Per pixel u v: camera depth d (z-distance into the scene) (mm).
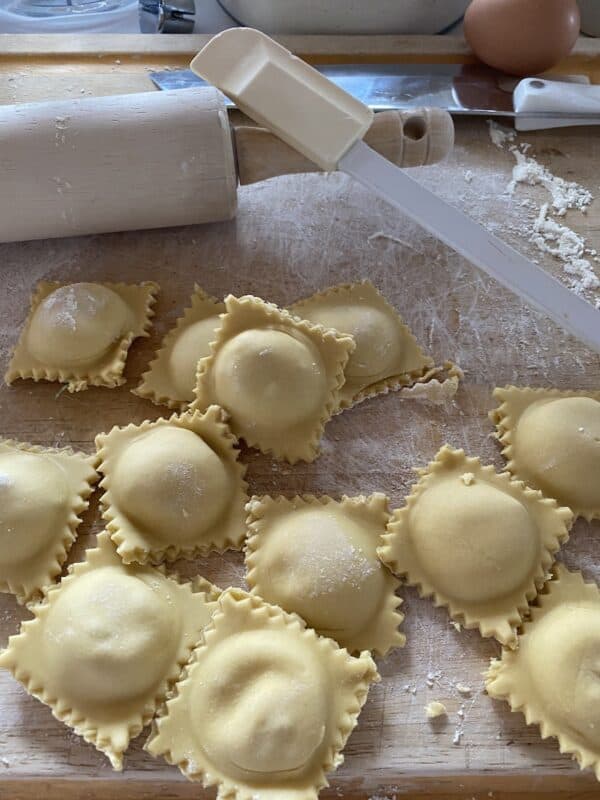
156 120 284
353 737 240
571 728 234
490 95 337
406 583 261
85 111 285
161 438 268
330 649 240
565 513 261
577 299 266
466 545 252
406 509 266
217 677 234
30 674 239
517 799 249
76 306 286
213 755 229
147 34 358
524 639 248
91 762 236
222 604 246
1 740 238
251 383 267
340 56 353
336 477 279
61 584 251
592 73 355
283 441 276
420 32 369
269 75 271
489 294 307
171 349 293
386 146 296
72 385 287
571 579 259
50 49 348
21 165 282
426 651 252
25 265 312
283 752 224
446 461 271
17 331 301
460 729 241
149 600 245
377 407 289
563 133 339
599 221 320
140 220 305
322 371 277
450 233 270
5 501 253
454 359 296
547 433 272
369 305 298
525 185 327
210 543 264
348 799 248
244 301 274
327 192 327
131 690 236
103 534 259
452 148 320
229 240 317
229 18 382
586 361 297
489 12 328
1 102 335
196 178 291
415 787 245
